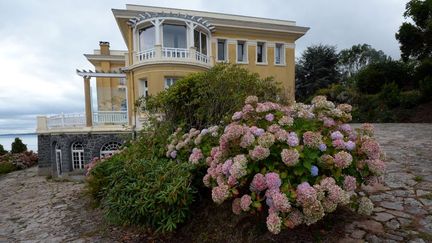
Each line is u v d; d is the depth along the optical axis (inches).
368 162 97.0
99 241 163.9
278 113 116.8
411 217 112.4
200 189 150.1
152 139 223.6
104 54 747.4
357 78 799.1
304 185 85.1
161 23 522.9
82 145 495.8
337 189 85.3
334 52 1272.1
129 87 563.2
